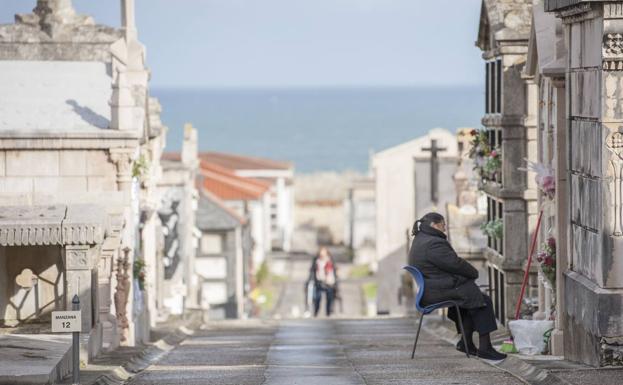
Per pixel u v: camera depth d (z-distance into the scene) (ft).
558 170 109.09
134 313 147.74
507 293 150.10
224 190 415.64
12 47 163.63
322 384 95.35
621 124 91.97
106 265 129.39
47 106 146.61
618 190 92.53
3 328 120.47
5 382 86.48
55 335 109.60
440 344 142.61
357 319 242.78
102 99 149.48
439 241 109.40
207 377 102.32
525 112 148.36
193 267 255.29
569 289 103.09
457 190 188.24
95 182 140.77
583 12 96.17
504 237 150.00
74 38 164.14
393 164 351.05
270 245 524.93
